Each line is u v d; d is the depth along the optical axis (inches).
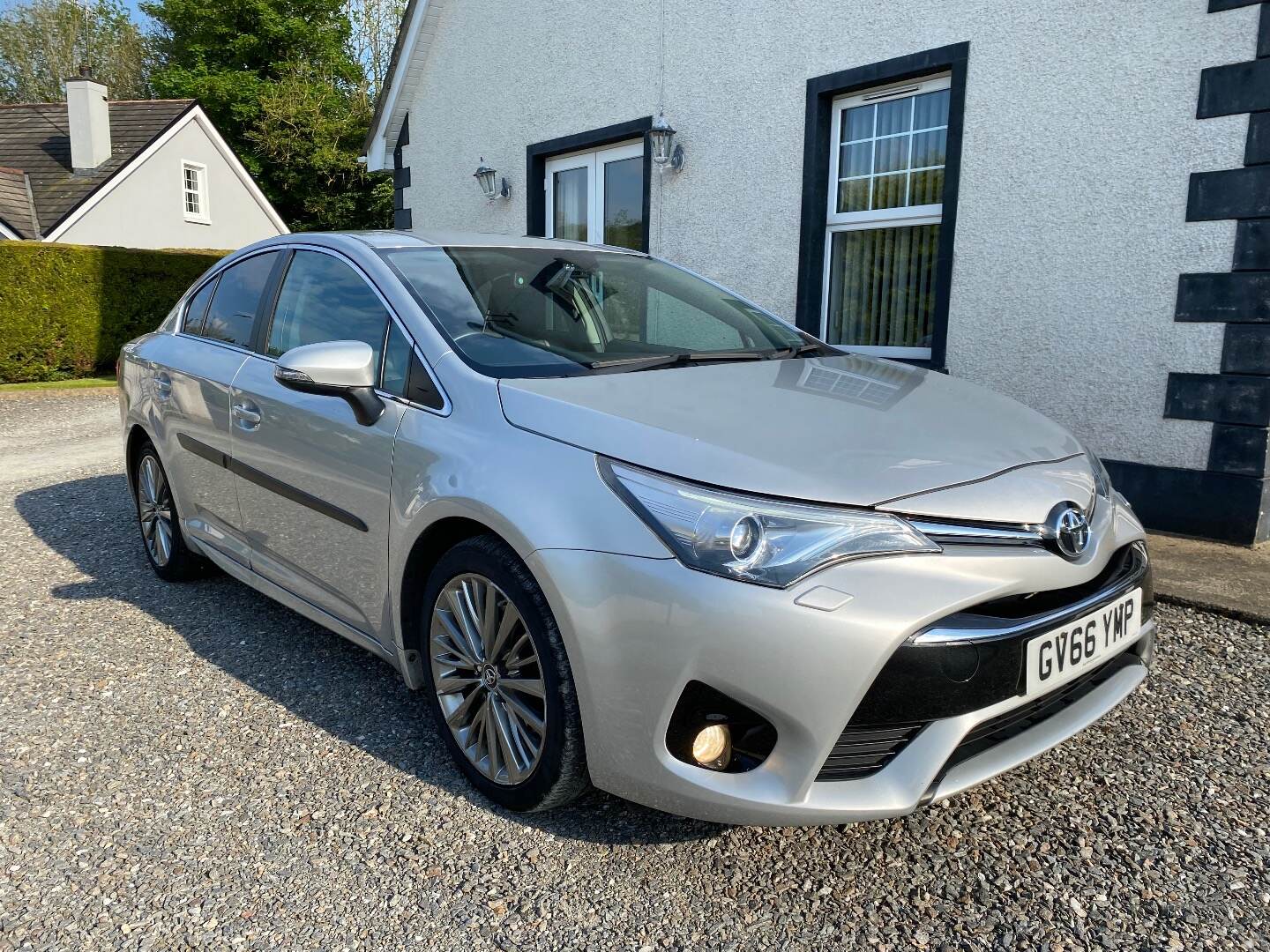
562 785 85.0
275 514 123.4
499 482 86.9
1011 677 77.2
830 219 251.1
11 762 103.3
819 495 75.9
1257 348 175.5
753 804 75.0
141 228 840.9
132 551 186.9
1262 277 173.6
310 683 123.0
